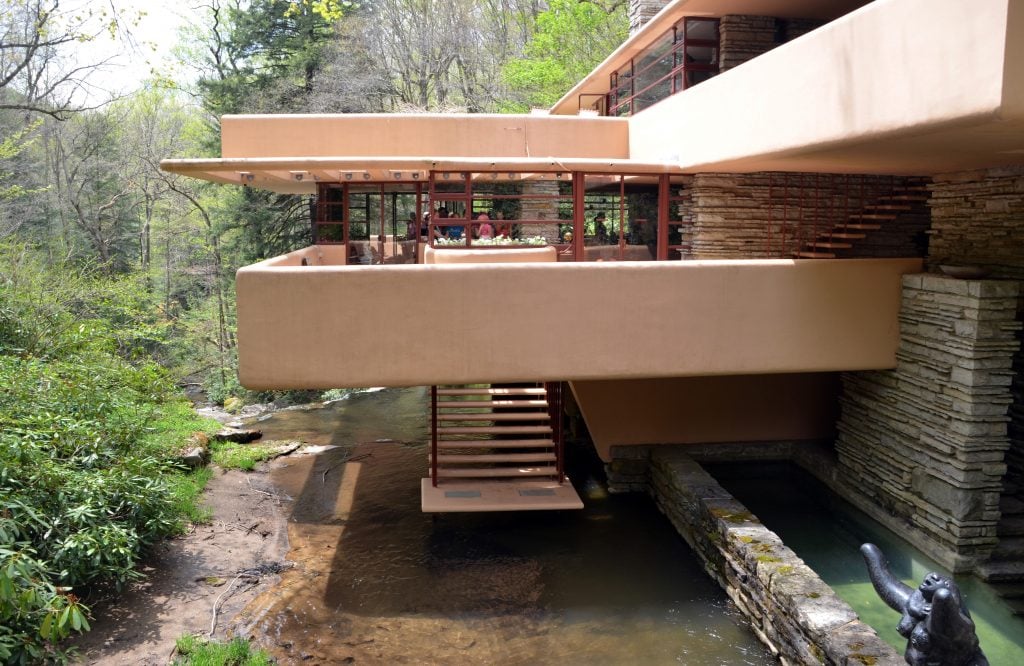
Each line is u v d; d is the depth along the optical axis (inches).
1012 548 411.5
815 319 442.3
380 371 407.2
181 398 755.4
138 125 1384.1
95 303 826.2
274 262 461.7
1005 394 401.4
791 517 507.5
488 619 393.1
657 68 648.4
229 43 1312.7
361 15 1412.4
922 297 434.3
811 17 583.5
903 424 456.8
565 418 713.0
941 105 286.2
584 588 425.1
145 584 412.5
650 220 774.5
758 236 563.8
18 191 1071.0
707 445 576.7
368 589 423.8
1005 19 254.4
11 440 374.0
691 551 469.4
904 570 436.1
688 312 426.6
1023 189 415.5
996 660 342.0
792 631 338.3
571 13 1248.8
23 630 319.6
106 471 422.6
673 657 358.6
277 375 403.9
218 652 344.2
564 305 414.6
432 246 511.8
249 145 628.7
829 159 428.8
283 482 595.8
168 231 1334.9
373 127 635.5
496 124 649.0
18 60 1098.1
